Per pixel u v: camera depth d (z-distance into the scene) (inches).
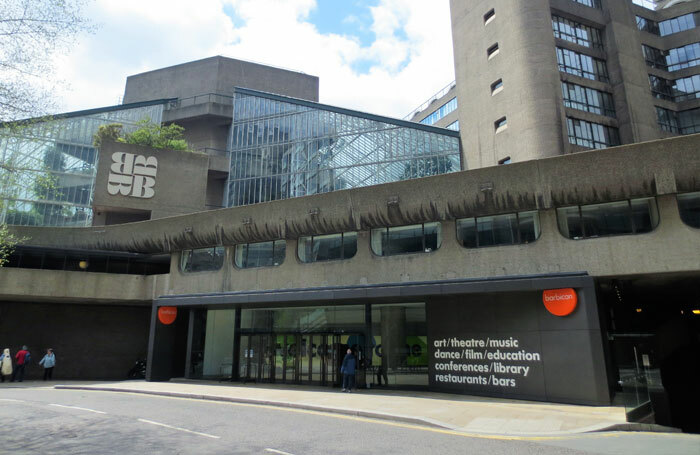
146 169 1471.5
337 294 757.9
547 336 616.7
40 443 362.0
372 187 800.3
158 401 644.1
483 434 408.5
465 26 1631.4
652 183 621.0
